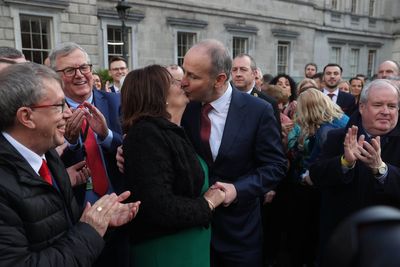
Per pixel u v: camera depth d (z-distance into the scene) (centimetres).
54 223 137
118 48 1261
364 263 35
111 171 238
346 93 577
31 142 139
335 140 238
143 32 1306
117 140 233
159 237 167
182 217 157
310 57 1986
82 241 134
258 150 217
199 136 220
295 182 340
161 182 155
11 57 232
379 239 36
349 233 37
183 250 170
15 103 131
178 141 167
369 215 38
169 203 154
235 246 219
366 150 200
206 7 1480
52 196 138
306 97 323
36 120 135
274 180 212
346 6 2166
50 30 1055
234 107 217
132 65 1289
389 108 210
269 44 1758
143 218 161
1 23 956
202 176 178
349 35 2225
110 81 859
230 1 1565
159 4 1330
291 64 1875
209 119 219
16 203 125
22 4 977
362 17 2284
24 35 1016
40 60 1055
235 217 219
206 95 205
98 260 220
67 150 220
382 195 211
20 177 128
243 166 217
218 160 214
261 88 554
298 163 335
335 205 230
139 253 171
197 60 195
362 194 216
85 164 213
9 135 138
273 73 1794
